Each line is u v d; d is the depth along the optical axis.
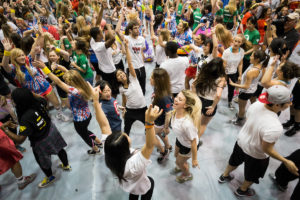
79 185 2.95
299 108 3.38
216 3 6.88
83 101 2.87
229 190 2.80
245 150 2.29
